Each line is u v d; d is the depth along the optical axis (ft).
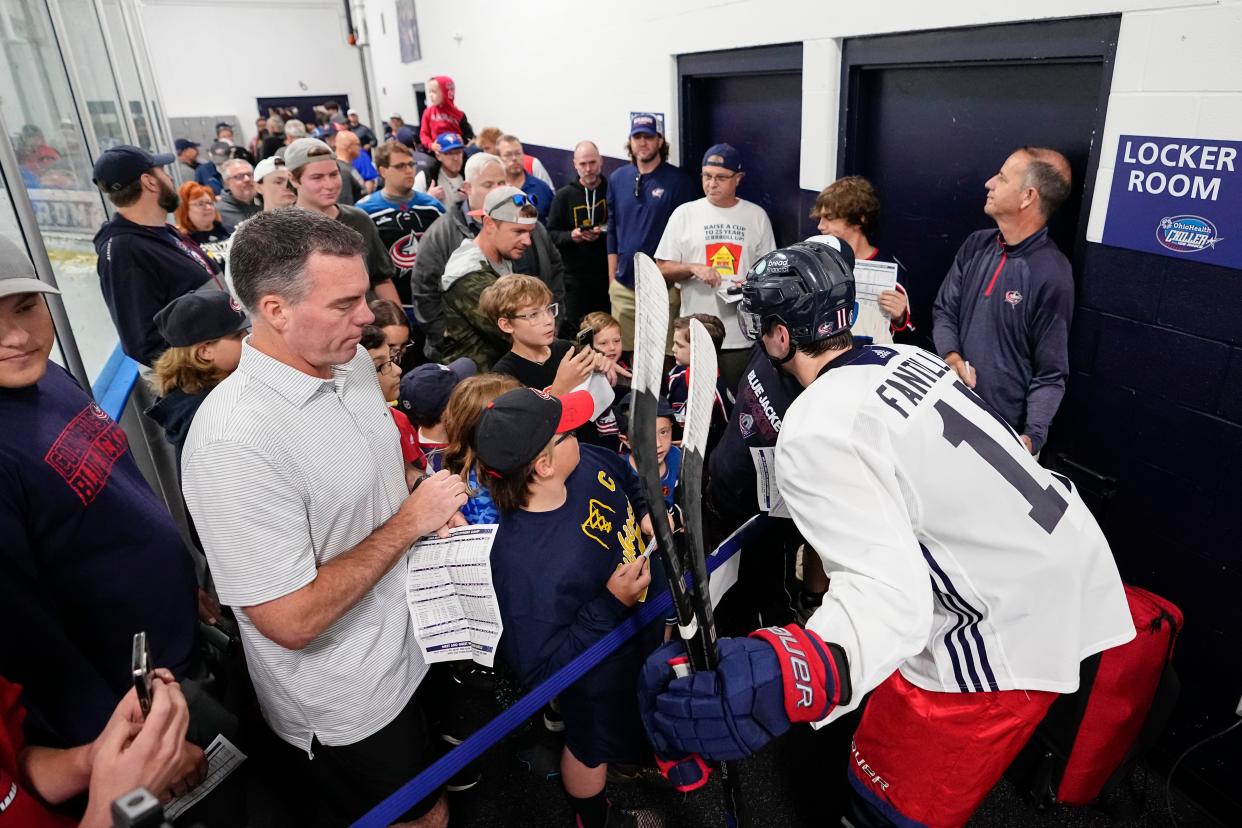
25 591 3.86
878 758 5.20
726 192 10.94
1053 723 5.93
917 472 4.18
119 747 3.15
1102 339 6.75
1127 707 5.65
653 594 5.45
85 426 4.49
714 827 6.46
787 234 11.79
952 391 4.43
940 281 9.23
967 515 4.29
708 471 7.57
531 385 7.99
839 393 4.26
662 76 13.29
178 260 8.68
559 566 4.72
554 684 4.75
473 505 5.01
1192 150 5.68
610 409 8.13
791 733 7.43
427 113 22.98
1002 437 4.43
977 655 4.62
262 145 30.45
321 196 10.85
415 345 13.64
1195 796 6.64
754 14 10.66
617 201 13.29
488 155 12.28
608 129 15.76
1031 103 7.47
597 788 5.60
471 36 23.76
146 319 8.41
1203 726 6.55
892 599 3.72
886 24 8.48
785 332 4.64
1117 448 6.83
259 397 4.22
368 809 5.49
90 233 11.86
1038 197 6.75
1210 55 5.42
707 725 3.62
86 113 12.47
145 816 1.96
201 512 4.09
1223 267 5.65
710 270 10.90
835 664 3.61
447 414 5.13
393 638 5.08
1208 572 6.26
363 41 41.14
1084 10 6.31
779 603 7.75
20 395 4.08
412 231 13.73
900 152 9.36
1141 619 5.52
